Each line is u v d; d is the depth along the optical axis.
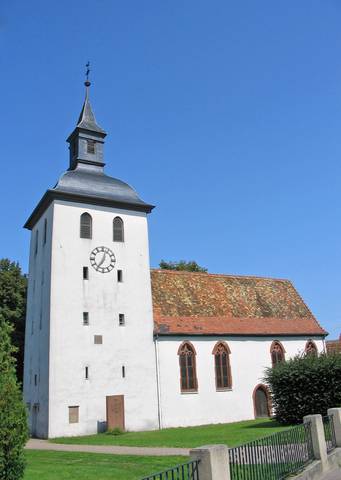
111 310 38.91
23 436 14.61
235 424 38.19
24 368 41.88
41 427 35.56
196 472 10.81
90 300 38.25
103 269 39.53
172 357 40.47
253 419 42.25
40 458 23.19
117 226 41.53
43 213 41.84
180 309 43.84
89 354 37.03
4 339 16.02
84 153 43.03
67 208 39.31
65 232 38.66
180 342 41.25
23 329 52.31
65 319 36.78
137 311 40.09
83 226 39.75
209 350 42.47
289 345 47.44
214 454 11.04
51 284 37.00
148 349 39.62
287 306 51.38
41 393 36.47
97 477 17.66
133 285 40.56
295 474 15.17
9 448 14.15
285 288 54.06
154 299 43.44
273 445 14.58
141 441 29.05
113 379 37.47
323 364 31.69
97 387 36.66
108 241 40.47
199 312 44.56
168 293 44.94
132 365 38.56
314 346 48.94
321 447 17.16
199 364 41.56
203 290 47.53
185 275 48.31
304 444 16.55
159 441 28.38
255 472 13.20
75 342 36.69
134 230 42.12
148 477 9.43
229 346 43.72
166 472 9.87
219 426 37.34
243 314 47.12
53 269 37.38
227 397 42.06
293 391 32.06
